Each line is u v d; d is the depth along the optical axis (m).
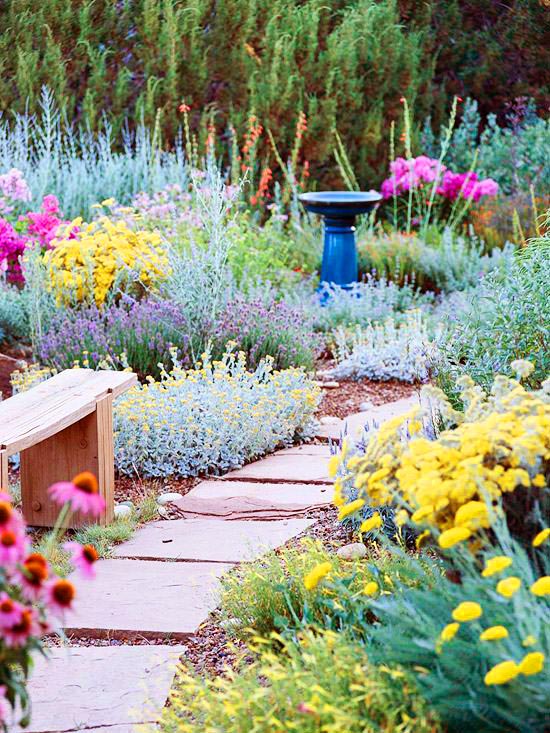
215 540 4.38
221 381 5.65
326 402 6.53
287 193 10.20
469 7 12.93
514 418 2.97
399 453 2.99
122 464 5.27
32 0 10.84
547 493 2.86
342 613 3.06
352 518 4.32
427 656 2.56
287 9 11.50
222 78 11.26
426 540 3.16
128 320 6.46
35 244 7.32
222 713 2.65
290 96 10.95
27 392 4.59
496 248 9.02
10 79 10.69
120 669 3.34
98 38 11.06
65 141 10.23
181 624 3.61
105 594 3.87
